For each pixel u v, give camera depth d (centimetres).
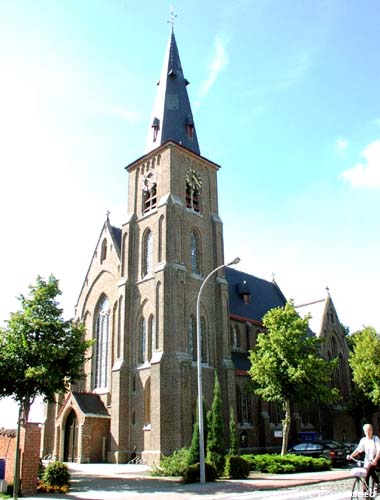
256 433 5028
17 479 1961
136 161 5388
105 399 4778
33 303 3209
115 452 4359
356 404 5747
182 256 4809
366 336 5434
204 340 4803
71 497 2161
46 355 3048
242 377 5050
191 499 2062
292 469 3253
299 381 3819
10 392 3188
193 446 3262
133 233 5178
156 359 4275
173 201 4894
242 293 6059
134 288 4925
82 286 5678
